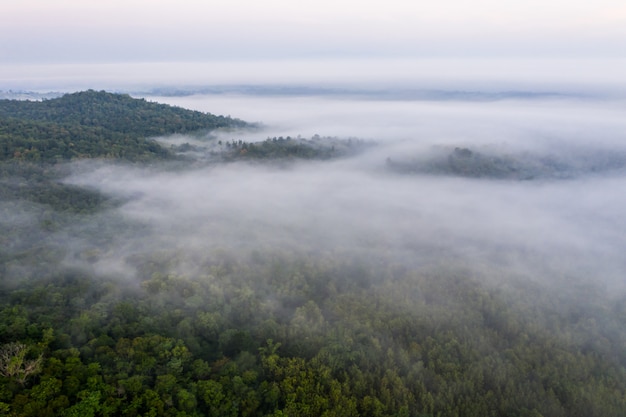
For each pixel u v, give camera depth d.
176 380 58.91
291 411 60.06
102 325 70.00
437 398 68.62
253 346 71.62
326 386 65.81
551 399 72.19
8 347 55.00
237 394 60.12
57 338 61.34
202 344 71.06
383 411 64.69
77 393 51.75
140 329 69.69
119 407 52.56
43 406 48.84
